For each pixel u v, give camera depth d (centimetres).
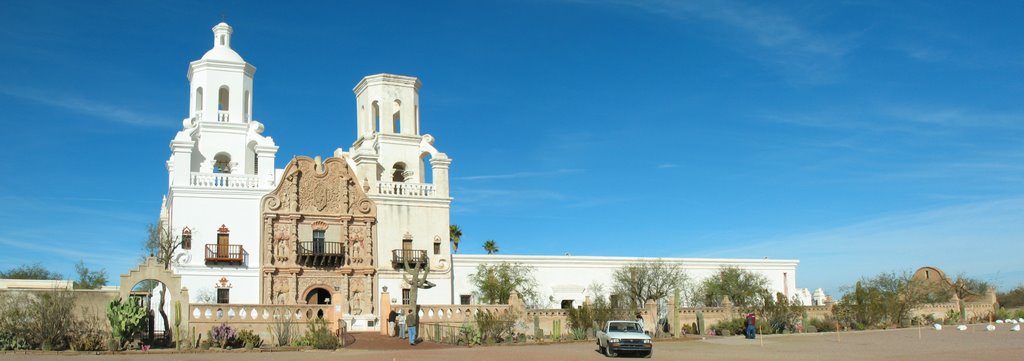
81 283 6412
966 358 3238
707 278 6569
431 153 6053
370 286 5466
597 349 3838
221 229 5191
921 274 8156
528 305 5853
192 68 5700
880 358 3303
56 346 3416
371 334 4575
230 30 5834
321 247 5416
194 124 5488
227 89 5806
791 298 6844
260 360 3122
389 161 5944
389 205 5644
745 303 6003
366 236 5534
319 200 5462
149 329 3700
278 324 3878
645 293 6178
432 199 5762
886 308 5947
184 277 5053
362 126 6169
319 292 5422
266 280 5212
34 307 3428
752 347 4034
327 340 3725
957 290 7581
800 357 3384
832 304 5969
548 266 6097
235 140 5622
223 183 5284
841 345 4125
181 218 5122
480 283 5791
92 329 3569
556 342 4309
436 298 5634
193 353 3422
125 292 3703
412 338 4016
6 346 3334
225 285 5134
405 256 5581
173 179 5159
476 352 3572
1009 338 4459
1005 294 9394
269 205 5316
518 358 3216
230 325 3934
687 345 4200
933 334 5000
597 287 6191
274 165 5481
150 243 4944
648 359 3284
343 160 5569
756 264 6775
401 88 6119
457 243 8106
